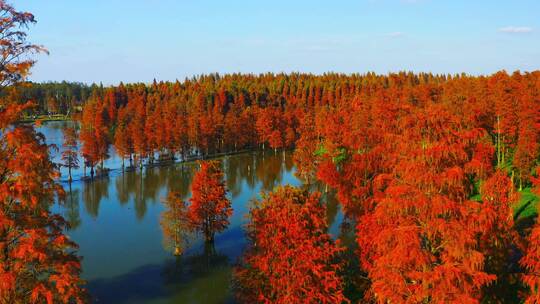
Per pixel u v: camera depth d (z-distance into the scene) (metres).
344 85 195.25
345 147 73.88
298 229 25.56
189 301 37.75
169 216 49.75
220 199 50.97
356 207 34.28
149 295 39.16
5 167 17.91
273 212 26.84
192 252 49.53
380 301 18.09
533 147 51.44
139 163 110.50
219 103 180.25
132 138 102.12
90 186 84.25
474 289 17.69
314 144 88.38
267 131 124.62
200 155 122.88
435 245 18.64
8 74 17.67
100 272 44.38
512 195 28.39
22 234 18.47
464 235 16.38
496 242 22.53
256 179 90.19
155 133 111.69
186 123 122.25
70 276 17.72
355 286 32.16
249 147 136.75
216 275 43.03
